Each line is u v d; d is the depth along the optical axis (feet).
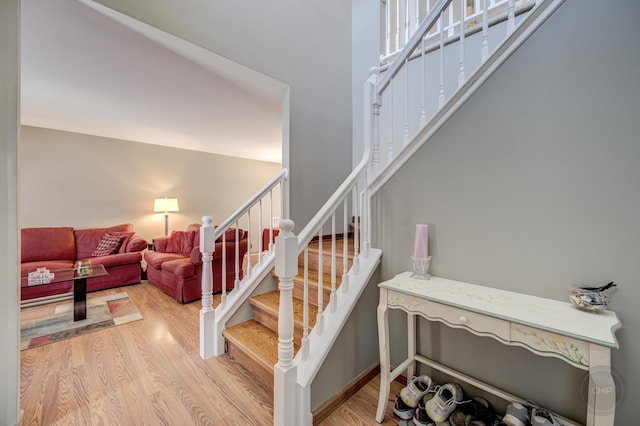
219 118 12.27
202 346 6.67
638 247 3.41
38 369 6.27
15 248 4.42
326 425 4.65
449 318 3.90
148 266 13.50
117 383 5.75
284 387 4.19
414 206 5.45
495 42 6.95
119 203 15.85
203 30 6.70
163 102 10.28
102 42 6.53
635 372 3.45
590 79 3.70
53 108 11.04
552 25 4.00
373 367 5.89
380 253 5.91
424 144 5.31
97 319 9.09
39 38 6.39
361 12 10.62
